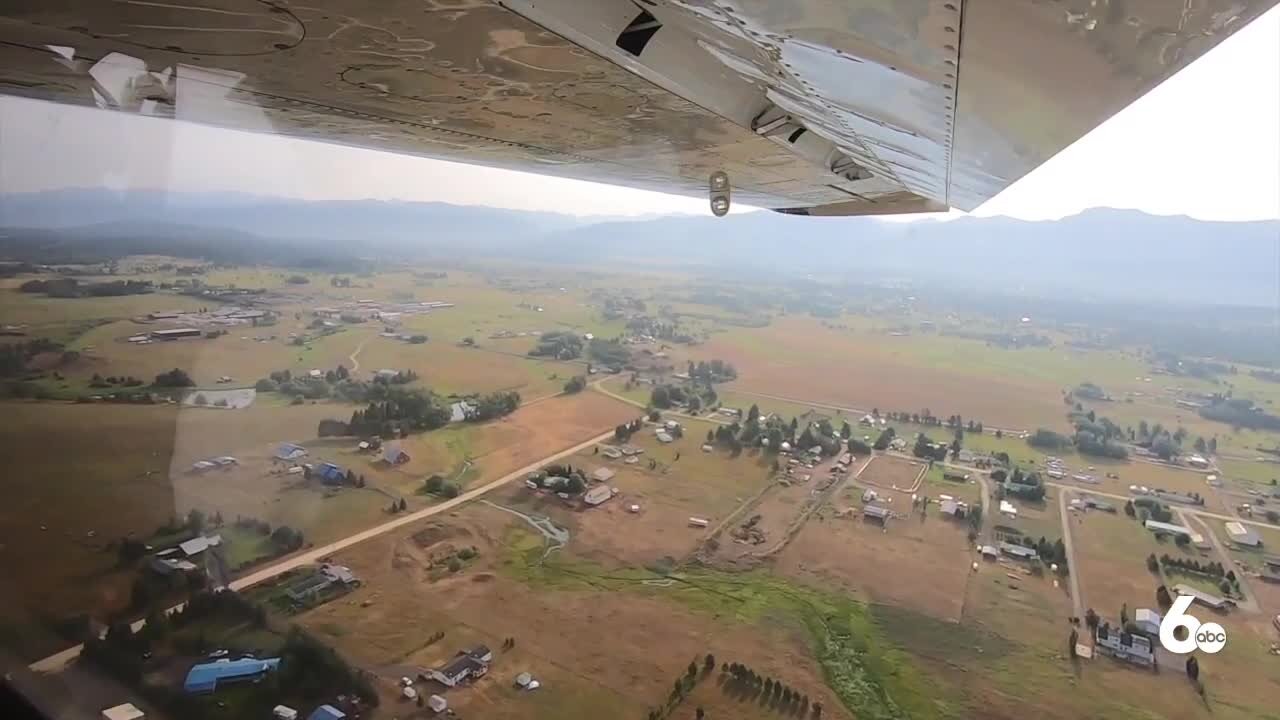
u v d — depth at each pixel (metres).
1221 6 0.55
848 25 0.90
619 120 2.13
